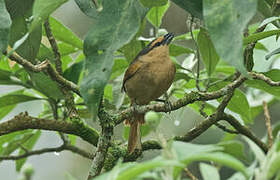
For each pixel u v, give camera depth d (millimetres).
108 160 7305
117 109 7758
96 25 4926
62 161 13875
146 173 3195
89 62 4816
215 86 7984
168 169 3258
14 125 6605
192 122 12961
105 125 6508
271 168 3252
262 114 13258
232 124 7754
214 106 8438
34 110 8953
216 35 3961
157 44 8547
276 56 9656
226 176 11375
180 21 14102
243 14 3967
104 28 4910
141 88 8688
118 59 8672
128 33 4875
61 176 13609
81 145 14102
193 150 3232
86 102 4680
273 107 13234
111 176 3020
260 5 6039
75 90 6617
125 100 9656
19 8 6359
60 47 8430
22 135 8594
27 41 6371
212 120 7398
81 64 7777
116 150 7379
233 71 9094
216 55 7426
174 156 3182
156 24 8656
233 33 3924
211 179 3402
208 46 7367
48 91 7355
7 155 8492
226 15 4004
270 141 6477
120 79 8234
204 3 4086
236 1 4027
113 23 4930
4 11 5125
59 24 7902
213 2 4078
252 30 8680
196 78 7316
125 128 9484
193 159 3074
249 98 9898
